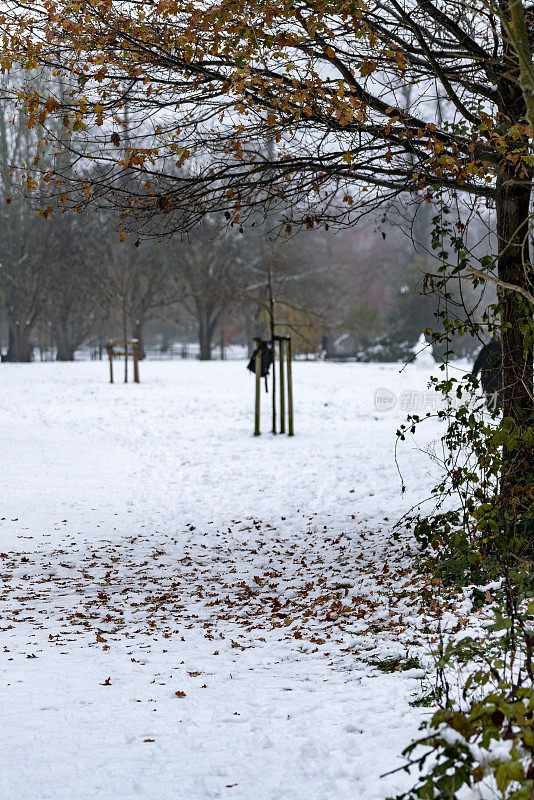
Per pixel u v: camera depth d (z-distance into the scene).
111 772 4.72
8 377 38.59
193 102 8.73
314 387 32.62
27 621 8.91
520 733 3.24
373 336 58.59
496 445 7.65
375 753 4.88
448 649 4.51
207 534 13.58
